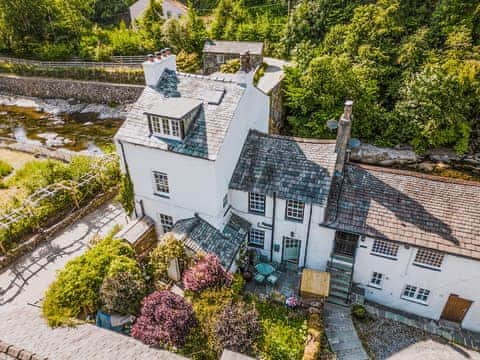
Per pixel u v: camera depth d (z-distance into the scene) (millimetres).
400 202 19781
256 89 22812
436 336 18734
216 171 19047
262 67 46500
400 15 40781
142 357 9594
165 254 19203
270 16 61969
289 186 20281
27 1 59406
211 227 21188
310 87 36688
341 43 43344
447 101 33812
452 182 20141
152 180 21609
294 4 60000
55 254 22703
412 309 20109
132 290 17188
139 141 20062
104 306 16891
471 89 34375
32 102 55031
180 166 19875
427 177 20609
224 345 15039
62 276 17531
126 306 16984
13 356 8820
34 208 23766
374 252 19562
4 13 59375
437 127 33812
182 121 18922
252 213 21703
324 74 36156
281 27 56094
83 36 63156
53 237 24156
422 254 18422
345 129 19797
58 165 27750
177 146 19328
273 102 38094
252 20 61750
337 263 21250
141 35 60219
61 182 25766
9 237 22719
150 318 15703
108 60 57625
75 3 70875
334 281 20578
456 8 38312
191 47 56875
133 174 22000
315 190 19766
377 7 41094
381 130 37406
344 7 48500
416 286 19438
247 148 22359
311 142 21938
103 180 28203
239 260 21375
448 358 17516
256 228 22344
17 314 11008
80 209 26312
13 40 60875
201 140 19203
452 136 34531
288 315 18812
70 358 9273
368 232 18875
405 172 21141
